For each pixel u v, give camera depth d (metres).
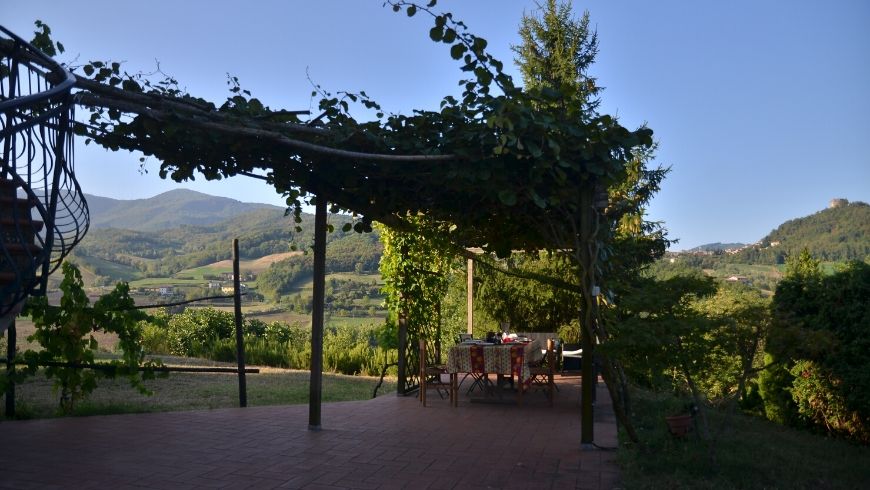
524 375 8.55
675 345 5.43
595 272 6.24
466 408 8.43
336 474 5.18
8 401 7.40
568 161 5.84
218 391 10.27
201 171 6.45
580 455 5.89
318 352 6.97
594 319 6.24
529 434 6.80
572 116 5.79
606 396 9.55
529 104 5.70
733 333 5.33
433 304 10.46
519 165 5.88
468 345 8.81
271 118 5.89
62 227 5.02
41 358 7.46
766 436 7.07
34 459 5.46
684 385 10.13
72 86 4.41
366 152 6.11
